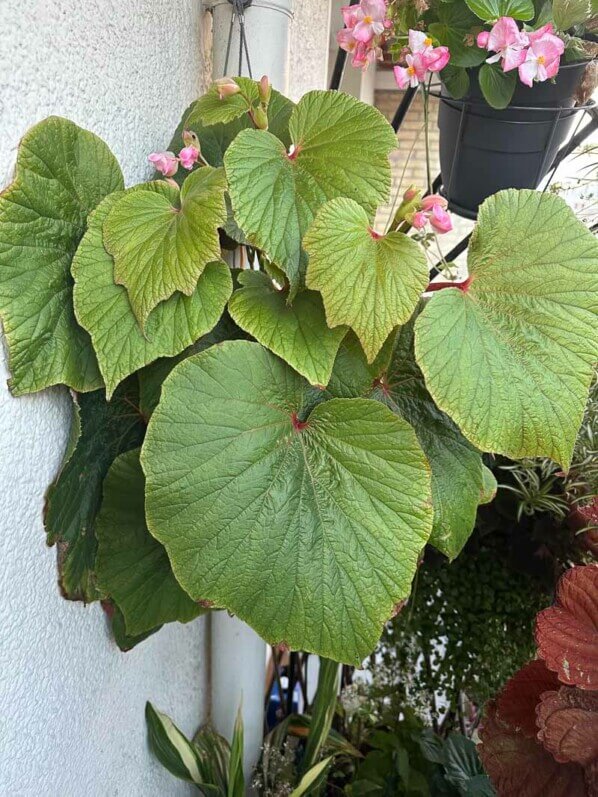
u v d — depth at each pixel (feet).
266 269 1.73
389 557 1.67
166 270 1.63
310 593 1.67
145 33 2.05
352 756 3.39
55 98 1.63
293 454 1.73
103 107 1.85
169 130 2.31
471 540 3.04
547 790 1.83
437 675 3.24
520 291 1.73
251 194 1.66
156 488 1.61
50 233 1.68
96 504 2.02
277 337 1.68
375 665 3.54
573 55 2.17
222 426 1.66
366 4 2.10
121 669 2.41
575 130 2.58
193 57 2.47
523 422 1.68
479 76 2.17
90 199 1.78
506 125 2.35
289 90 3.15
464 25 2.16
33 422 1.72
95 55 1.78
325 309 1.58
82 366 1.77
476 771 2.85
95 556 2.04
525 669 2.01
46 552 1.83
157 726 2.68
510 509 2.89
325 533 1.68
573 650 1.80
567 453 1.69
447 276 2.68
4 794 1.72
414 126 5.45
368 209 1.69
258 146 1.72
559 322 1.70
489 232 1.77
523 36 1.88
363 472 1.70
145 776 2.74
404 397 1.99
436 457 1.96
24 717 1.77
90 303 1.69
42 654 1.84
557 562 2.82
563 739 1.69
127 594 2.05
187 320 1.68
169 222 1.74
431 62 2.00
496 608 3.07
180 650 2.96
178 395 1.63
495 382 1.67
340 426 1.73
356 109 1.75
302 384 1.79
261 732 3.34
